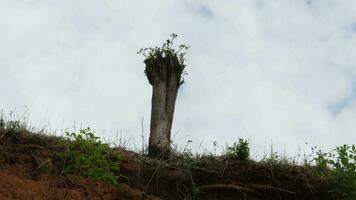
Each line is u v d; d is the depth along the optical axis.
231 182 10.82
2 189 8.70
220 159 11.20
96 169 9.88
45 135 10.82
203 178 10.87
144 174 10.79
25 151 10.33
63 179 9.60
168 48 13.59
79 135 10.15
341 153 10.77
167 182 10.77
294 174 10.97
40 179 9.63
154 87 13.06
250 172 10.98
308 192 10.80
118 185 9.95
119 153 10.73
